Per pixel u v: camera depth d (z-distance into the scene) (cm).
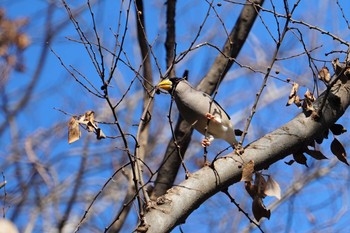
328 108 677
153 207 605
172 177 931
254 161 647
